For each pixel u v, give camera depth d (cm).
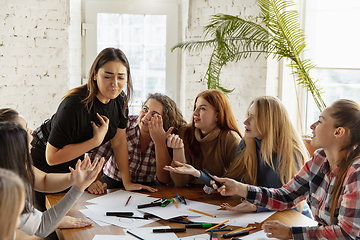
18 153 105
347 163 115
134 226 131
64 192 170
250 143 171
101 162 127
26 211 110
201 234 125
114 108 179
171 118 202
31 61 275
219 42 262
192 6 292
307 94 287
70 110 161
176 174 182
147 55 318
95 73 161
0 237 65
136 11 309
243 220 138
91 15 303
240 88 282
